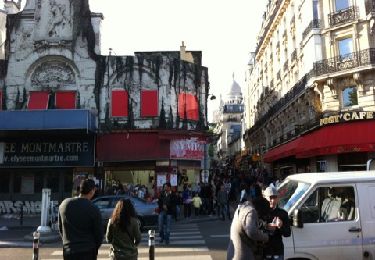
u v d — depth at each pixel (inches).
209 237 564.7
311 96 1082.7
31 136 994.1
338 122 899.4
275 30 1647.4
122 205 233.8
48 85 1045.8
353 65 946.7
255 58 2174.0
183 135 1034.1
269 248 209.0
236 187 1160.2
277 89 1622.8
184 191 888.3
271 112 1628.9
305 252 257.1
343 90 991.6
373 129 850.8
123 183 1034.1
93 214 204.7
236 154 3085.6
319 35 1047.0
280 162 1498.5
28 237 569.9
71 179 1007.0
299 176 297.6
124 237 230.7
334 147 864.3
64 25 1063.6
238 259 195.8
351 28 984.9
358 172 288.4
